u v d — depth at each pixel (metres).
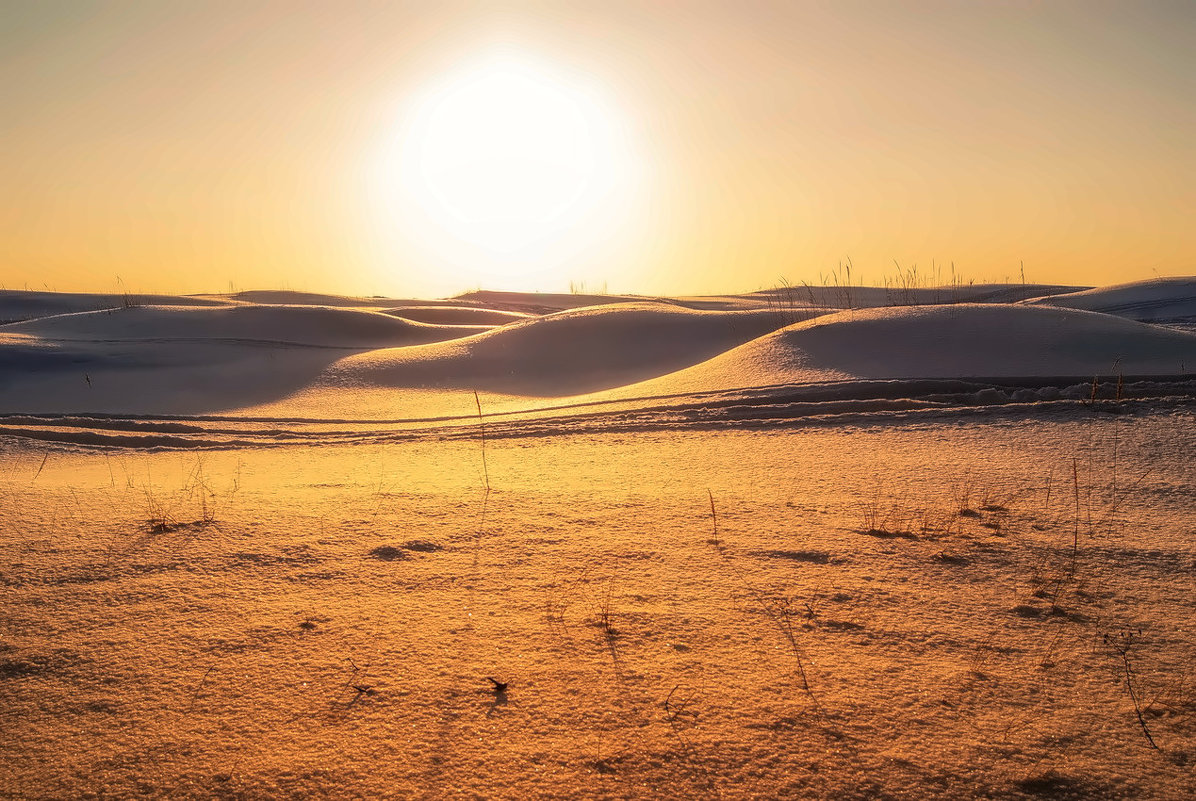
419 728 2.77
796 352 13.57
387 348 21.06
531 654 3.32
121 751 2.67
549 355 18.22
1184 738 2.73
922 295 36.62
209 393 15.95
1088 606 3.88
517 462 8.06
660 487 6.43
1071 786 2.47
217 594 4.01
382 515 5.53
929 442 8.14
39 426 11.99
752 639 3.46
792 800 2.39
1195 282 28.70
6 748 2.69
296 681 3.11
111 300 38.44
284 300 37.62
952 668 3.22
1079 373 11.34
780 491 6.20
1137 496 5.93
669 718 2.82
